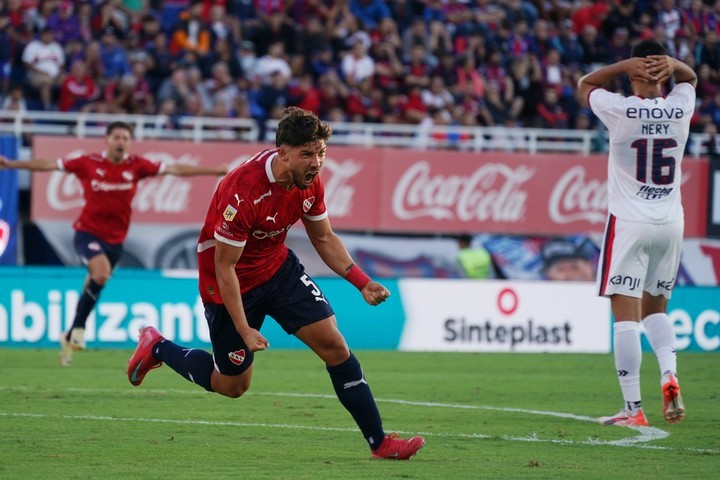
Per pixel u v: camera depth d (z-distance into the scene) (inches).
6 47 2696.9
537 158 2608.3
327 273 2608.3
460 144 2701.8
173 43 2817.4
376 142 2674.7
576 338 2196.1
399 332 2165.4
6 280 2031.3
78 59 2709.2
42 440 948.0
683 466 848.9
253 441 962.7
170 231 2534.5
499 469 820.6
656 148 1047.6
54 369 1621.6
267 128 2598.4
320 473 793.6
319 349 842.8
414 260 2662.4
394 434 869.2
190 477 773.9
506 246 2689.5
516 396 1385.3
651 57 1050.7
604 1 3174.2
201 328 2079.2
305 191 808.9
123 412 1154.0
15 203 2372.0
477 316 2175.2
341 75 2866.6
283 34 2901.1
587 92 1082.7
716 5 3189.0
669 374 1020.5
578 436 1021.2
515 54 3048.7
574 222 2625.5
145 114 2667.3
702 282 2655.0
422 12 3085.6
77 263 2481.5
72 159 1656.0
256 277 837.2
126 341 2052.2
